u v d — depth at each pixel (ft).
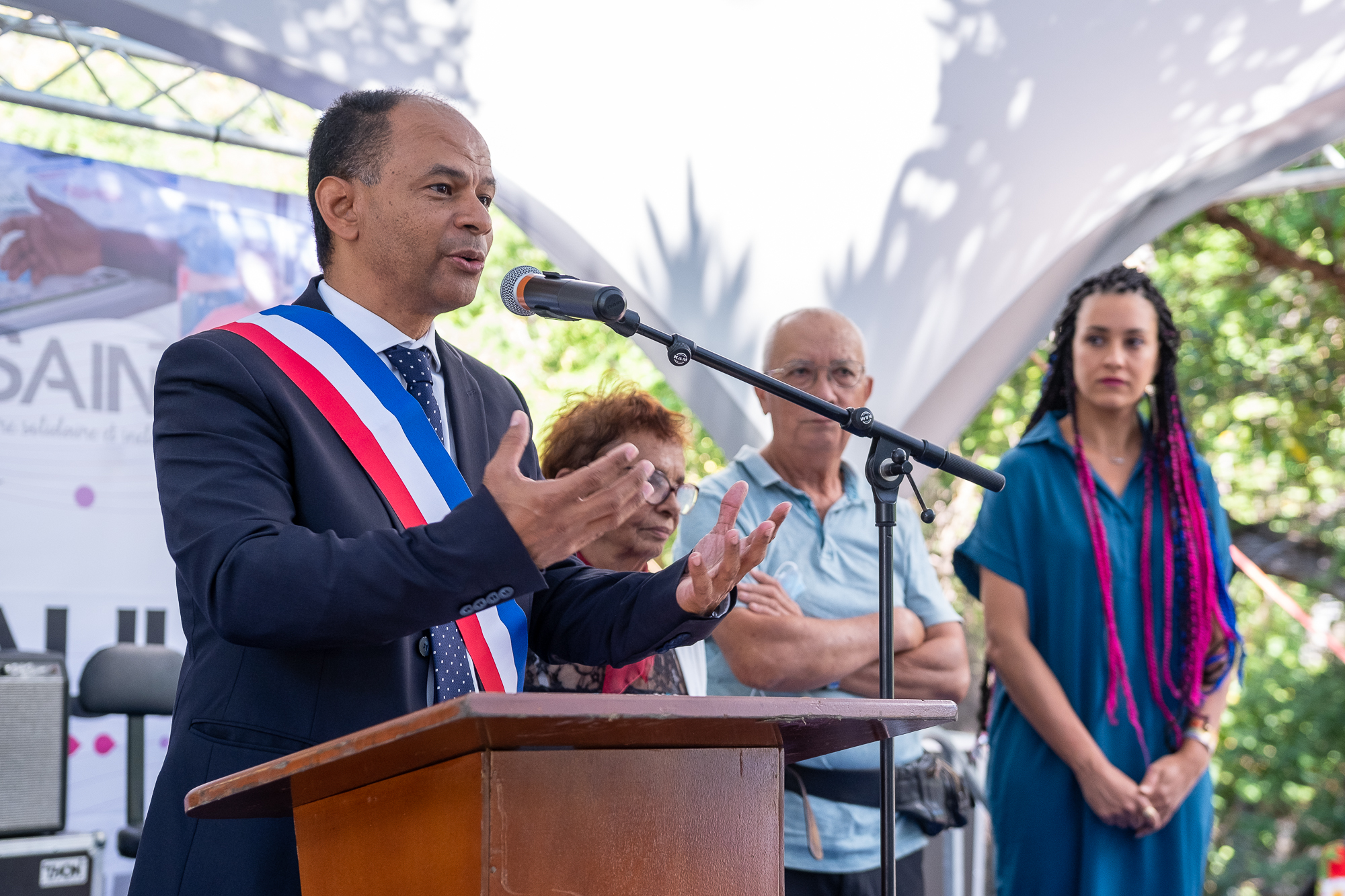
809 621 9.39
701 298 12.94
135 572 12.71
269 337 5.82
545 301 5.99
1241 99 12.39
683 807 4.06
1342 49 12.04
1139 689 10.12
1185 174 12.82
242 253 13.56
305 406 5.66
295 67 11.32
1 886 9.96
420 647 5.57
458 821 3.68
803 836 9.17
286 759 3.74
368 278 6.10
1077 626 10.21
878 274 13.12
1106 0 12.37
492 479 4.55
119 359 12.83
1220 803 30.73
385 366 5.98
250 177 25.88
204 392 5.46
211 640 5.34
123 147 25.18
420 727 3.27
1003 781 10.27
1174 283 28.43
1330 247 27.40
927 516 6.70
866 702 4.11
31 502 12.30
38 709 10.59
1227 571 10.58
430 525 4.63
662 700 3.47
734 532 5.32
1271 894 29.60
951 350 13.08
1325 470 28.86
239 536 4.88
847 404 9.96
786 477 10.20
